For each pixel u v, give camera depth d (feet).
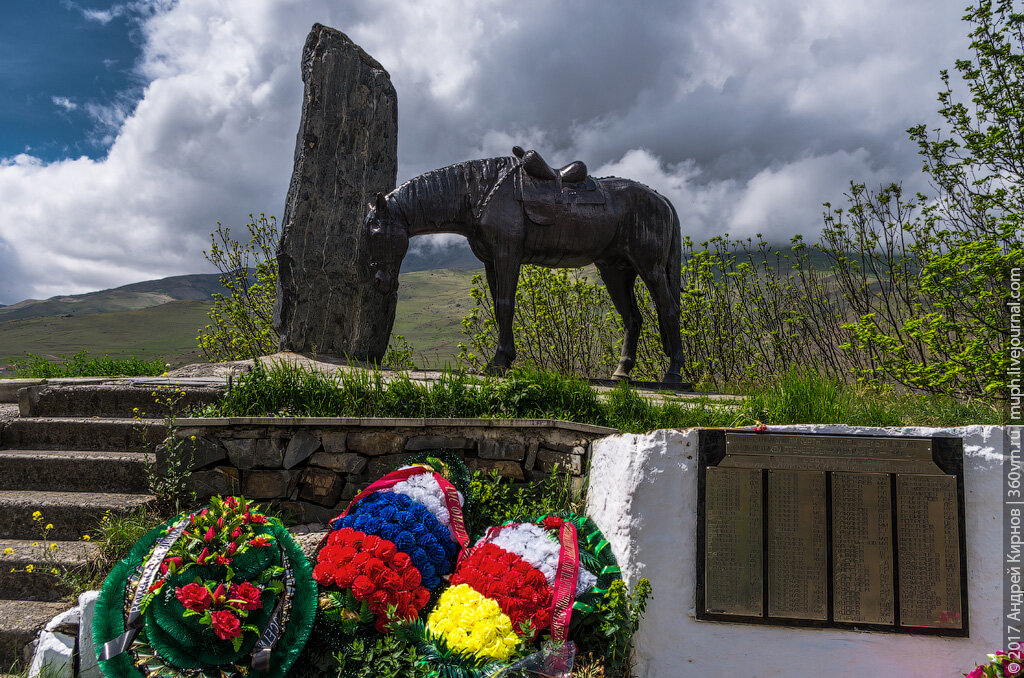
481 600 10.86
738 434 11.43
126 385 18.56
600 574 11.82
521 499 14.80
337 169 29.14
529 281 36.94
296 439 15.16
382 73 30.91
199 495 15.01
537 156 24.32
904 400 20.43
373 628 10.73
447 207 24.12
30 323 562.25
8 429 17.04
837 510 11.16
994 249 19.62
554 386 17.47
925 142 27.91
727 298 35.96
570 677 10.59
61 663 10.73
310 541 13.48
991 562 10.89
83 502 14.42
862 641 10.99
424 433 15.34
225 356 39.93
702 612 11.27
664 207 26.12
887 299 29.84
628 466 11.85
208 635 9.52
